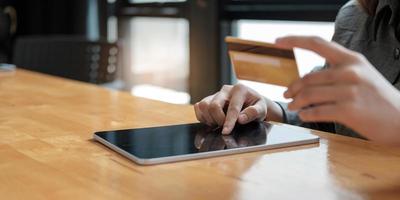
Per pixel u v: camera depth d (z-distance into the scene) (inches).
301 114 25.3
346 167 30.3
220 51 126.0
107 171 29.6
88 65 104.3
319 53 25.5
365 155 33.0
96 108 50.8
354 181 27.8
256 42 30.2
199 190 26.3
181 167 30.2
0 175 29.0
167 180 27.9
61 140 37.2
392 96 25.1
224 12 125.4
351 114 24.4
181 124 41.7
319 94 24.6
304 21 110.4
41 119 45.2
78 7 152.9
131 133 37.9
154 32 147.9
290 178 28.2
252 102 42.6
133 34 153.7
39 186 27.1
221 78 126.0
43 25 162.1
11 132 39.9
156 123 43.5
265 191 26.2
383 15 48.8
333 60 25.3
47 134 39.2
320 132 39.8
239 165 30.7
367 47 50.4
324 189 26.5
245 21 123.9
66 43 104.8
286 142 35.1
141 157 31.1
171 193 25.9
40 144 36.0
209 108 40.6
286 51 28.4
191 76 131.4
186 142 35.0
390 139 25.3
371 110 24.6
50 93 60.9
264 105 42.8
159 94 149.2
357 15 53.2
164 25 144.4
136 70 154.3
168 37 143.9
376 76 25.1
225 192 26.0
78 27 153.4
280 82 30.4
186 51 138.3
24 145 35.8
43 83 70.1
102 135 37.1
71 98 57.1
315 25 109.3
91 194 25.8
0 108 50.7
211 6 124.9
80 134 39.2
